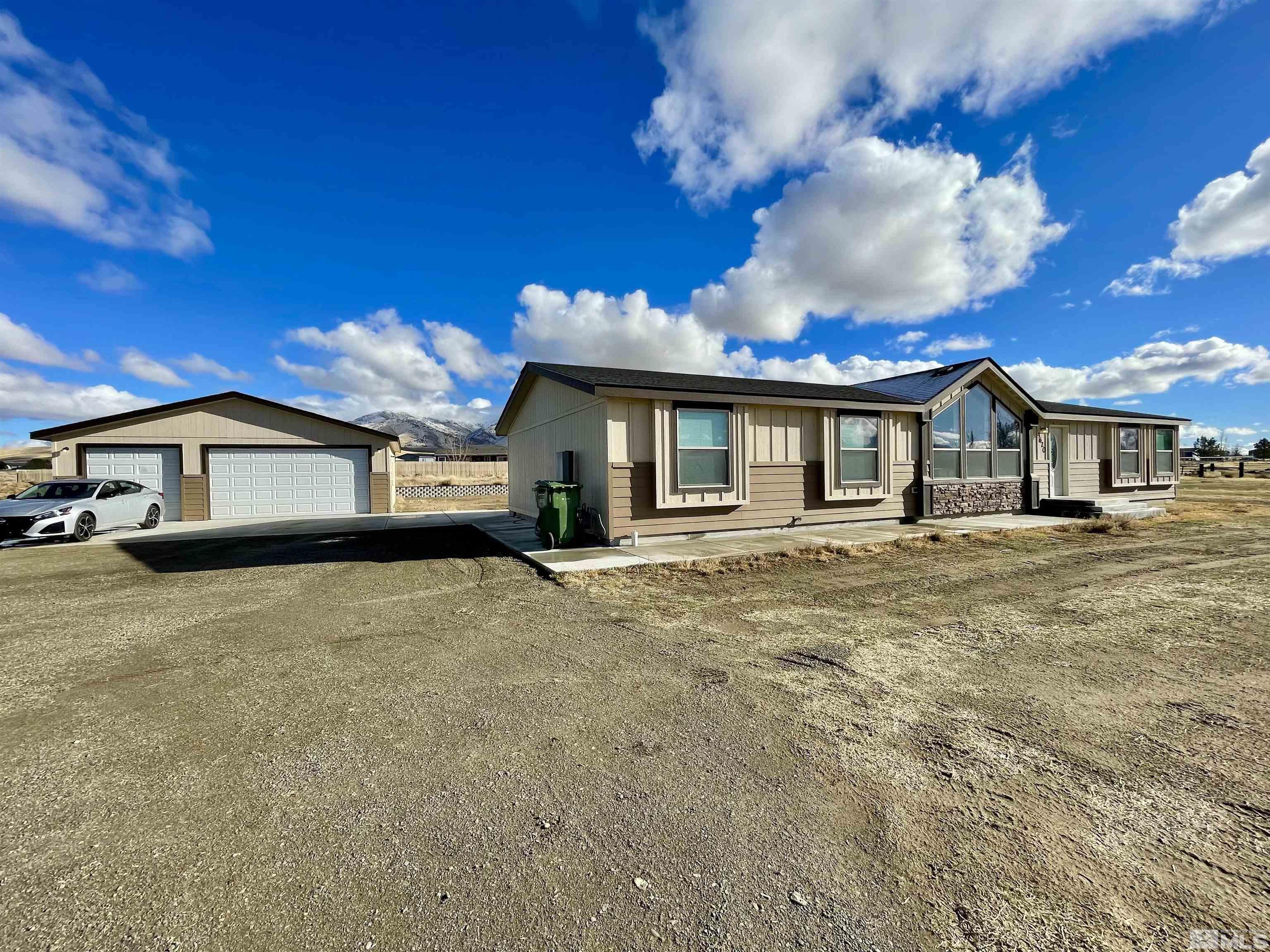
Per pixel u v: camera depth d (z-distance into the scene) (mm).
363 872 1986
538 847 2113
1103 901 1832
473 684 3734
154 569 7988
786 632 4855
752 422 10438
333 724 3156
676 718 3207
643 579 7055
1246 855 2033
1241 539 9695
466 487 27734
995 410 13625
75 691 3637
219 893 1887
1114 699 3408
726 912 1800
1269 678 3689
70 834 2197
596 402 9766
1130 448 16812
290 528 13367
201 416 15797
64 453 14711
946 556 8422
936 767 2662
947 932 1711
